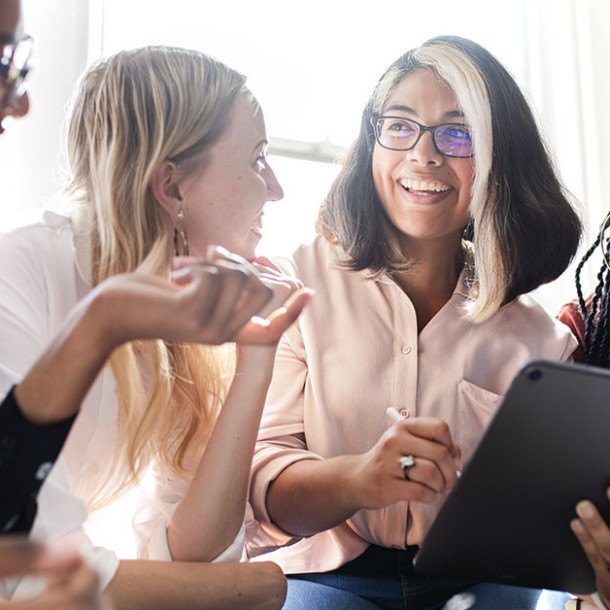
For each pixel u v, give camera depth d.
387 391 1.31
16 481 0.67
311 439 1.33
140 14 1.75
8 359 0.95
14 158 1.60
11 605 0.46
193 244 1.09
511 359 1.35
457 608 0.94
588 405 0.78
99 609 0.48
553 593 1.36
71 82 1.64
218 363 1.17
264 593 1.03
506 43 2.04
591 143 2.06
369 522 1.26
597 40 2.08
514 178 1.33
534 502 0.83
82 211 1.08
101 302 0.65
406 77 1.31
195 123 1.04
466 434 1.31
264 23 1.88
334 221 1.39
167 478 1.14
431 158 1.27
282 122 1.91
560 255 1.37
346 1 1.94
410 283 1.38
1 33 0.70
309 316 1.35
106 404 1.04
